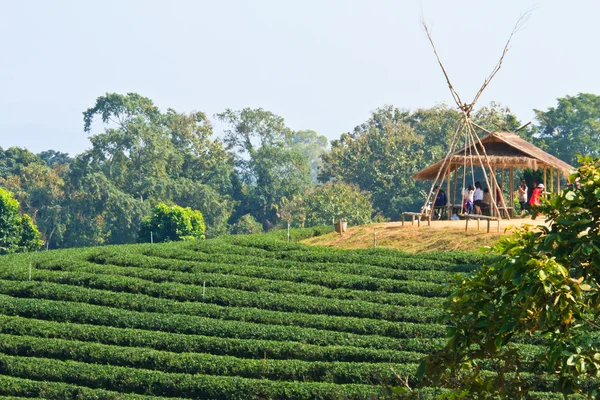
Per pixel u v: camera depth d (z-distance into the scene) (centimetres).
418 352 4884
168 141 15900
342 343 5019
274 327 5203
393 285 5762
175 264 6425
